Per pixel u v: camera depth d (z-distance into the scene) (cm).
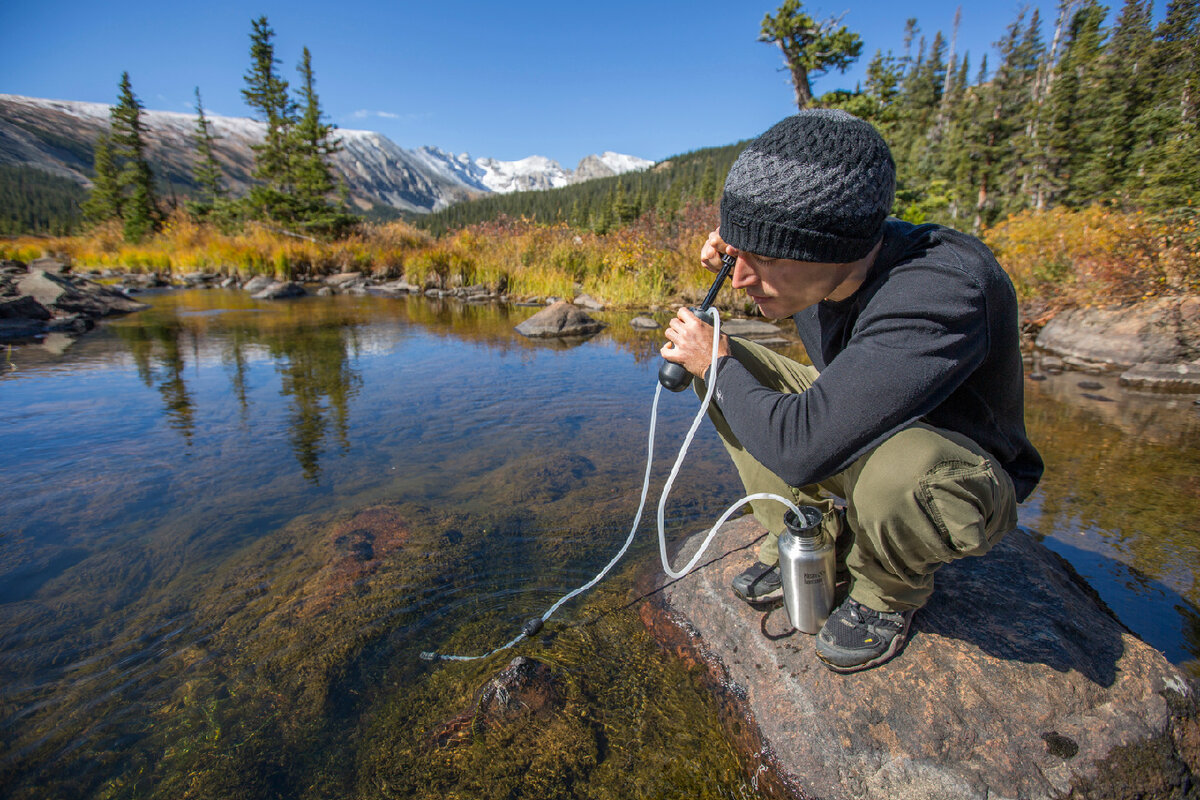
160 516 264
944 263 115
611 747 153
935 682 149
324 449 351
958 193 2355
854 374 115
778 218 113
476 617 197
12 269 1485
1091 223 802
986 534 125
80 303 897
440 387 501
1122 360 610
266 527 255
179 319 886
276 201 2794
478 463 333
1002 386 128
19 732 148
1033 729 141
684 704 167
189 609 198
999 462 140
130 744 146
